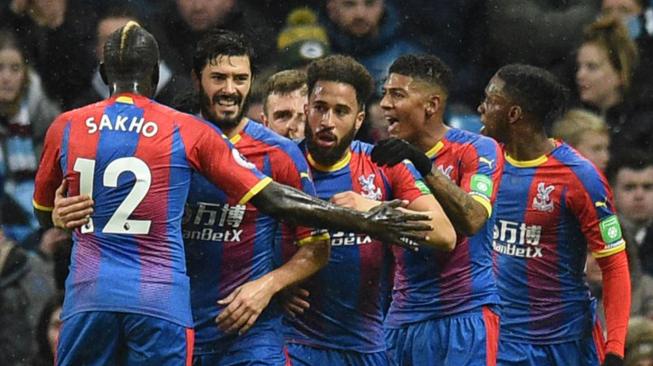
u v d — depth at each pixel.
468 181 29.19
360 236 28.03
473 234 28.16
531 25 42.56
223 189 24.97
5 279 37.81
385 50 42.22
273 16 42.31
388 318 30.83
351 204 26.20
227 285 26.55
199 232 26.28
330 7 42.16
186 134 24.77
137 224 24.48
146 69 25.12
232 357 26.61
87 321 24.36
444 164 29.70
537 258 31.89
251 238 26.50
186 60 41.59
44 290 38.03
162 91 41.12
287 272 26.33
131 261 24.44
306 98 30.98
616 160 41.06
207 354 26.66
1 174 40.31
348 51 42.12
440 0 42.34
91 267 24.47
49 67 41.09
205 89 26.30
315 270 26.62
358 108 27.42
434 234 27.33
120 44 25.05
